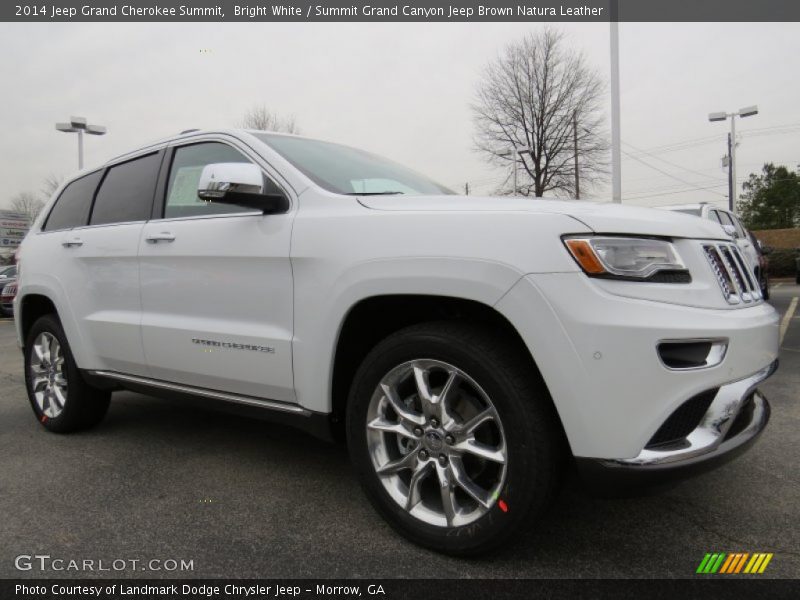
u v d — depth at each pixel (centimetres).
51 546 231
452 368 210
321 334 239
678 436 192
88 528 246
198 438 369
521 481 195
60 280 368
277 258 253
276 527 244
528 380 197
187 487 288
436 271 207
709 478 287
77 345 357
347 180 282
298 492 280
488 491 211
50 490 287
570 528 238
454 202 228
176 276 297
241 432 380
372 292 222
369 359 230
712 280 205
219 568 214
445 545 213
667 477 184
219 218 284
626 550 221
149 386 323
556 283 189
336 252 234
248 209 279
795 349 652
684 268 201
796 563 211
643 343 182
